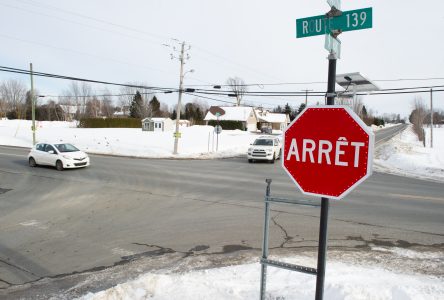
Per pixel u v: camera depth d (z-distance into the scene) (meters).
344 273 5.62
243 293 4.75
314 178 2.96
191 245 7.48
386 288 4.62
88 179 16.09
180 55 28.67
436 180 17.50
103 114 100.12
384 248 7.18
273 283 5.25
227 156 27.86
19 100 88.81
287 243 7.52
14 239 7.95
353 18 2.89
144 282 5.07
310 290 4.67
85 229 8.66
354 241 7.62
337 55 3.05
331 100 3.03
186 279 5.41
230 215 9.82
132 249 7.29
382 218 9.45
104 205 11.13
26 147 35.72
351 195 12.56
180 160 25.33
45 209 10.68
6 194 12.92
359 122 2.71
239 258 6.71
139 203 11.37
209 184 14.85
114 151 31.16
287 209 10.40
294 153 3.09
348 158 2.77
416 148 36.53
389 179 17.30
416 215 9.78
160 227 8.77
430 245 7.36
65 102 98.06
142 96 94.12
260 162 23.72
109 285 5.64
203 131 55.28
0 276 6.06
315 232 8.24
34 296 5.31
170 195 12.60
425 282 5.22
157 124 55.72
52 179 16.09
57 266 6.46
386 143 42.25
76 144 35.81
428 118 99.50
